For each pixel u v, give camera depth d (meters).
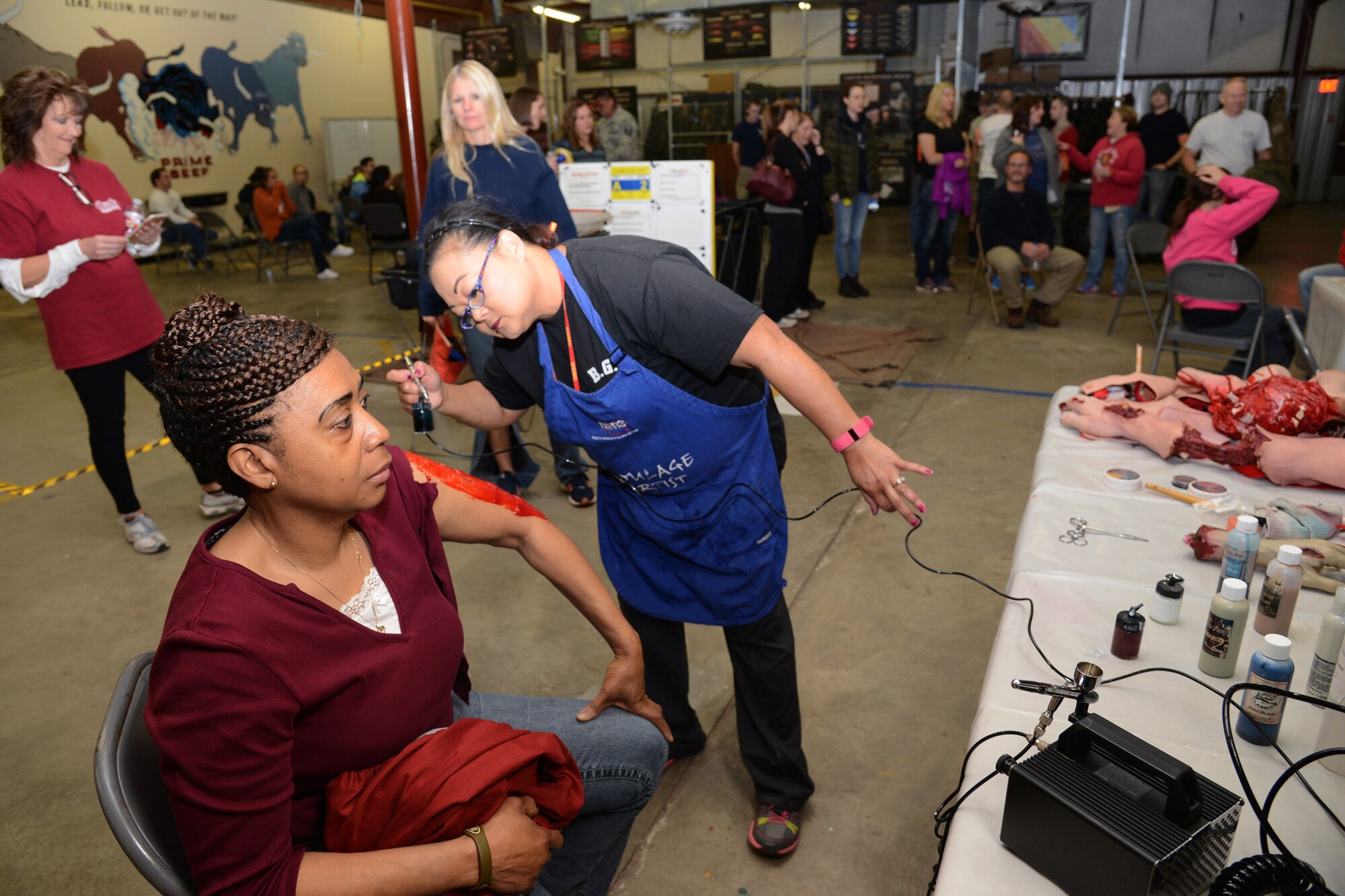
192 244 9.27
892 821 1.90
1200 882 0.90
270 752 0.86
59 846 1.91
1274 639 1.15
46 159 2.70
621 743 1.25
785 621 1.72
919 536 3.11
